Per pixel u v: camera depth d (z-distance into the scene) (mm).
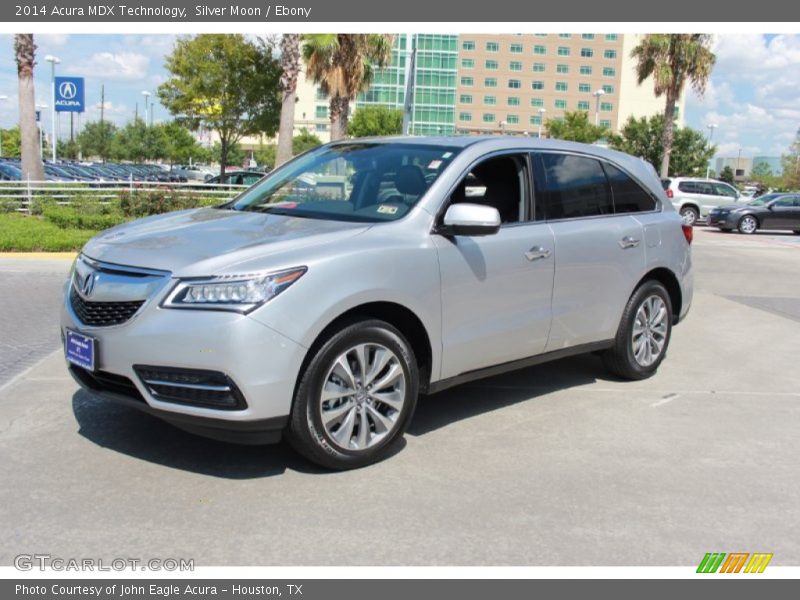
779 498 3951
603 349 5699
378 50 25969
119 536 3363
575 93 125938
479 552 3326
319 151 5531
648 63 34781
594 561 3287
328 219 4465
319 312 3732
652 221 5938
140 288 3727
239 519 3539
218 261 3668
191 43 29609
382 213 4434
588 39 124938
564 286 5125
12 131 86875
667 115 34844
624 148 55500
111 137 73438
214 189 20406
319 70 25922
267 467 4117
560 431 4848
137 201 16703
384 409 4219
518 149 5047
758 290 11422
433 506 3730
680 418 5184
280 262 3693
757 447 4676
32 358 6234
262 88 29766
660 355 6145
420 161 4754
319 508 3670
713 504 3855
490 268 4582
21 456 4180
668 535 3527
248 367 3557
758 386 6059
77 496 3719
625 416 5184
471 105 123438
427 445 4531
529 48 123500
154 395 3713
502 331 4719
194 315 3572
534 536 3477
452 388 5723
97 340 3797
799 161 69188
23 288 9625
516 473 4160
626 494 3939
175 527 3451
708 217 27078
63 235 13242
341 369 3928
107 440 4430
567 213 5273
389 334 4090
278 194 5039
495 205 4820
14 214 17156
